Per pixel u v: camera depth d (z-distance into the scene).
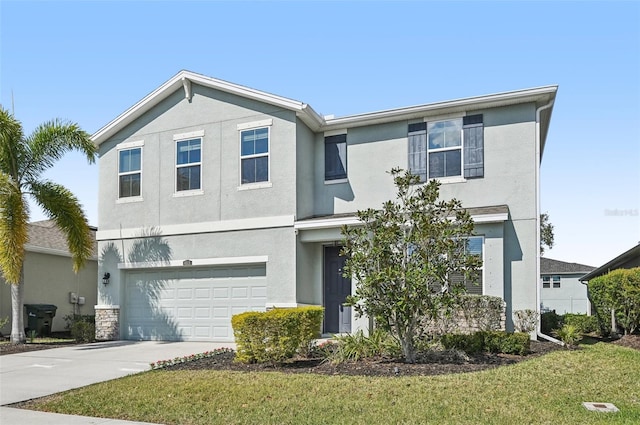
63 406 8.98
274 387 9.45
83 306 23.59
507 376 9.84
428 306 10.93
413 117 16.27
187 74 17.52
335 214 16.80
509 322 14.41
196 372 11.07
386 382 9.48
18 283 16.73
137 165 18.39
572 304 41.69
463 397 8.53
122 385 10.19
